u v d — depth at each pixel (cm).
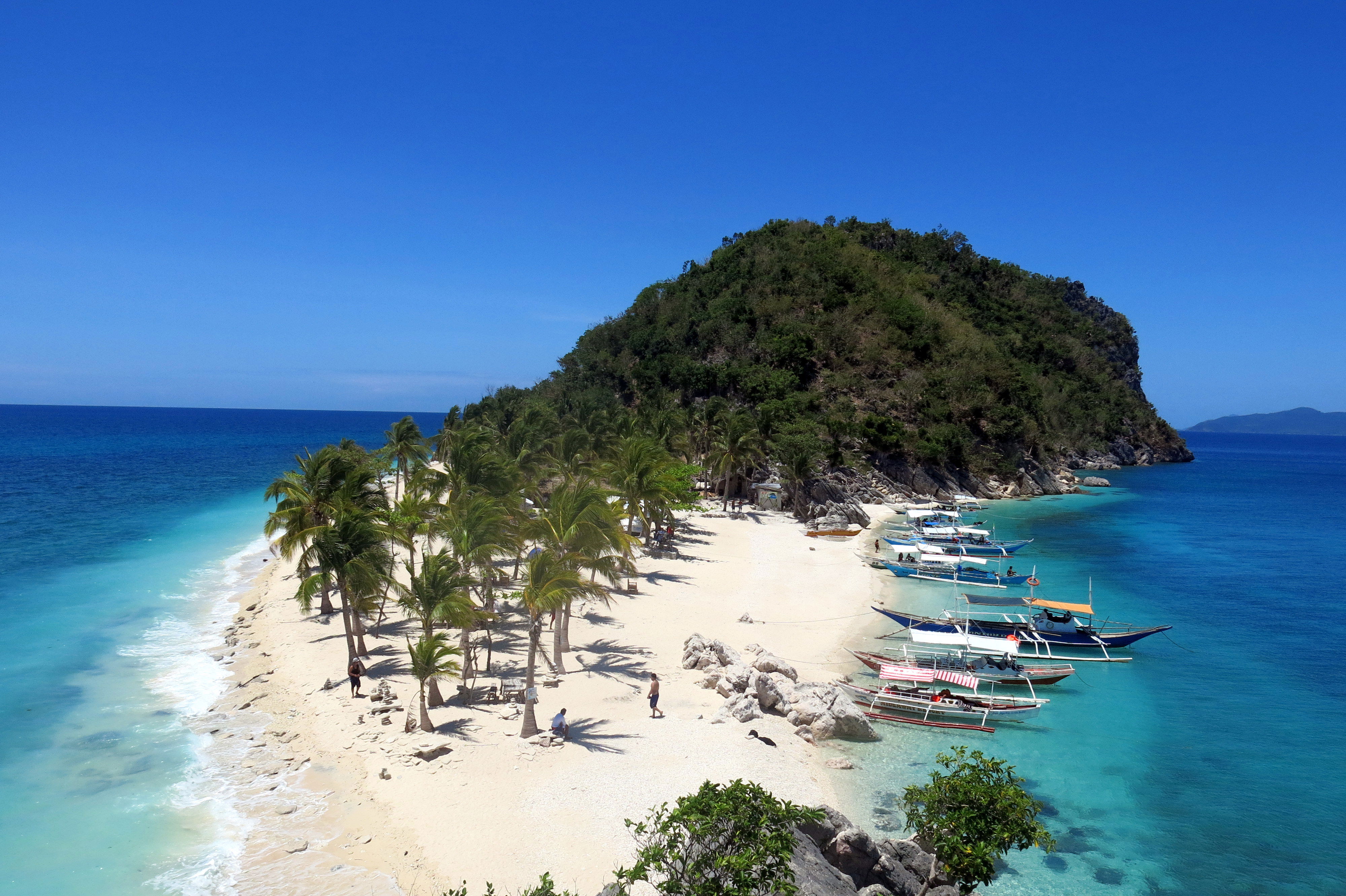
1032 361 17338
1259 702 3962
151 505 9488
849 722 3291
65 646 4088
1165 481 16412
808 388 12431
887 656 4294
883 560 6912
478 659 3800
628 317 14888
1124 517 10762
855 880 2105
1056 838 2664
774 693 3403
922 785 2888
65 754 2858
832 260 15400
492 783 2602
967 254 19225
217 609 4922
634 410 11850
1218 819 2811
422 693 2928
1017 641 4291
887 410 12362
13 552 6475
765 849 1516
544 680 3472
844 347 13350
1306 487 16150
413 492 5194
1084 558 7856
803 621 4912
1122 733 3541
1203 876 2466
